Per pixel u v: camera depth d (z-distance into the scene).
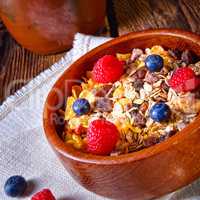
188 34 0.40
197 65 0.40
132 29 0.55
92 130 0.37
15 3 0.50
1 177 0.44
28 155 0.45
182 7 0.55
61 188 0.42
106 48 0.43
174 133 0.37
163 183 0.37
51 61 0.56
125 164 0.35
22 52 0.57
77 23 0.53
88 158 0.36
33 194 0.42
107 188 0.38
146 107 0.39
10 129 0.48
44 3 0.50
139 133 0.38
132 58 0.42
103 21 0.56
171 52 0.41
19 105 0.49
